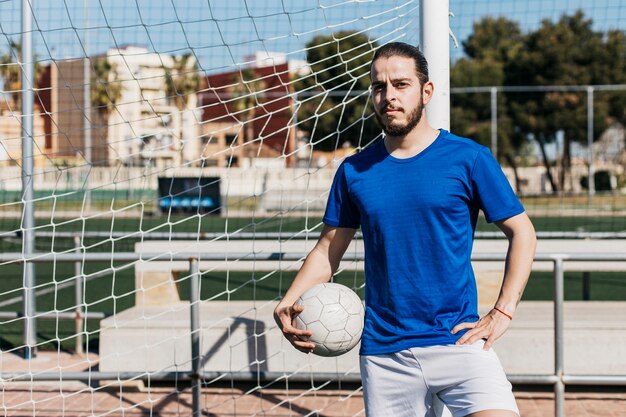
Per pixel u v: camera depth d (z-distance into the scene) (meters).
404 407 3.00
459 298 2.93
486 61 39.03
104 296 10.33
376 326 3.01
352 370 5.73
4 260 4.89
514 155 39.28
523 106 38.16
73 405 5.67
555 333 4.65
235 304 7.15
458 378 2.87
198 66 5.15
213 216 24.16
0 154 9.17
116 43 5.08
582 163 38.47
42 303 9.89
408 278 2.93
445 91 4.14
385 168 2.99
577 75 38.03
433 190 2.90
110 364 6.10
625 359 5.80
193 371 4.92
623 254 4.56
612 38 38.00
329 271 3.25
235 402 5.63
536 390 5.98
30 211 6.95
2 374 4.93
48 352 7.38
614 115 38.78
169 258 4.91
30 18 7.04
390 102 2.88
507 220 2.91
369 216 2.98
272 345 6.00
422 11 4.17
